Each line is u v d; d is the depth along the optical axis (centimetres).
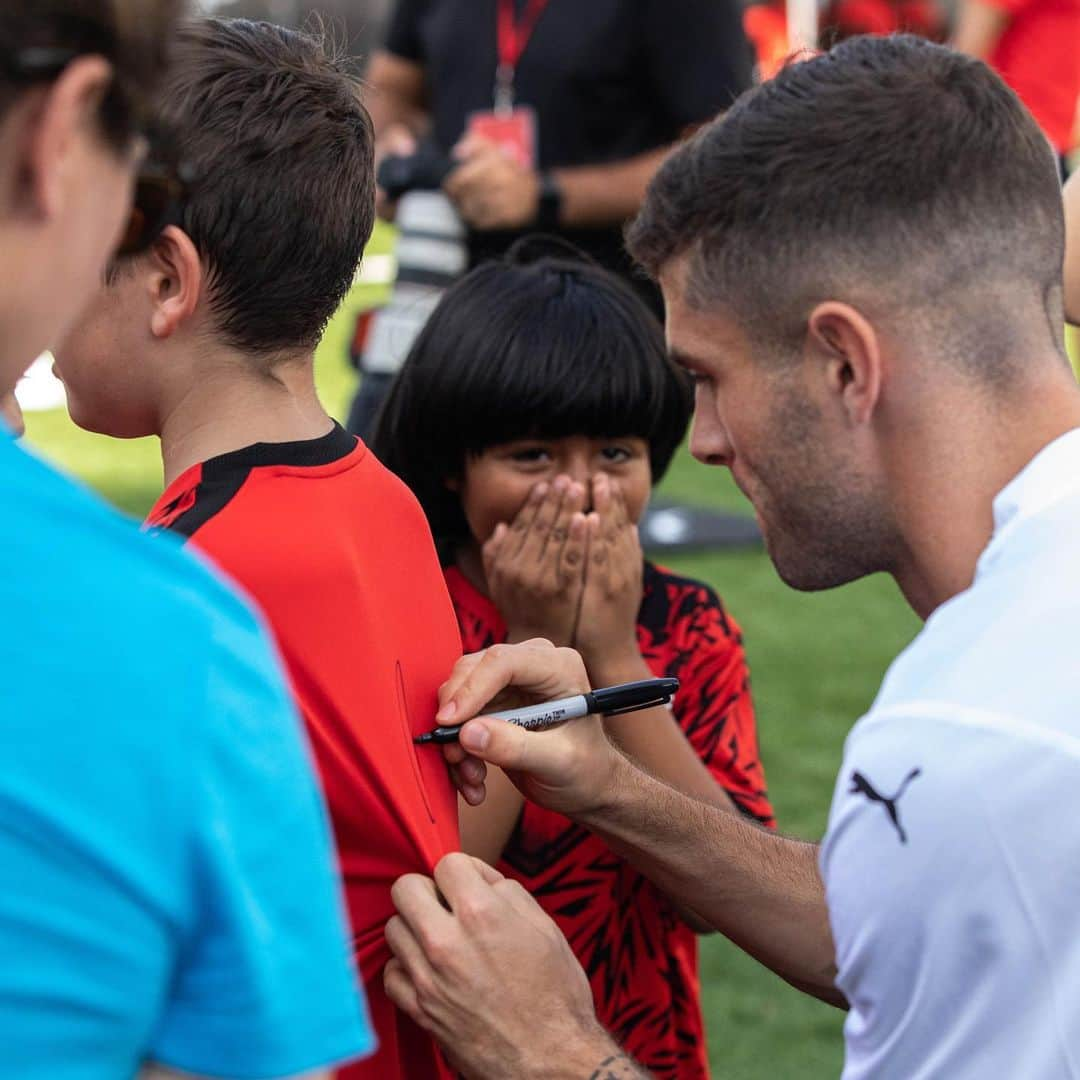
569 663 137
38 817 64
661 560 500
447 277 318
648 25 326
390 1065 120
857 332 101
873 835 90
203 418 115
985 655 89
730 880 147
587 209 324
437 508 182
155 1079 71
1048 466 95
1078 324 170
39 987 64
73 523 68
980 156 101
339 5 1083
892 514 105
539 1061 117
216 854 68
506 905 119
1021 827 85
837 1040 250
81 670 66
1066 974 85
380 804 113
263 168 113
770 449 108
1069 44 481
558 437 171
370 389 313
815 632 437
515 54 335
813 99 105
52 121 70
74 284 76
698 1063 172
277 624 107
